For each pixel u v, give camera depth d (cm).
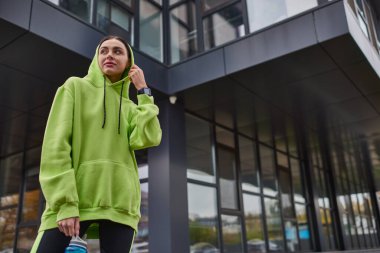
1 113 711
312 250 1068
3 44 480
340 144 1039
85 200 138
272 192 953
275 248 897
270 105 729
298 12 575
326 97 696
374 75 615
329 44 522
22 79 577
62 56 517
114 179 147
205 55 632
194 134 744
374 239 1708
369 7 880
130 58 173
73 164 142
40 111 708
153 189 653
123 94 174
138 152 739
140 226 682
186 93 661
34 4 471
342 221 1381
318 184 1278
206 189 739
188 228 645
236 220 795
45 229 132
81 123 151
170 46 727
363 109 763
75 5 577
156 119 169
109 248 137
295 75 604
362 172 1499
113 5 658
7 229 933
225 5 684
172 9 750
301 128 877
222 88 645
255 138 940
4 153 991
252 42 584
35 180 902
